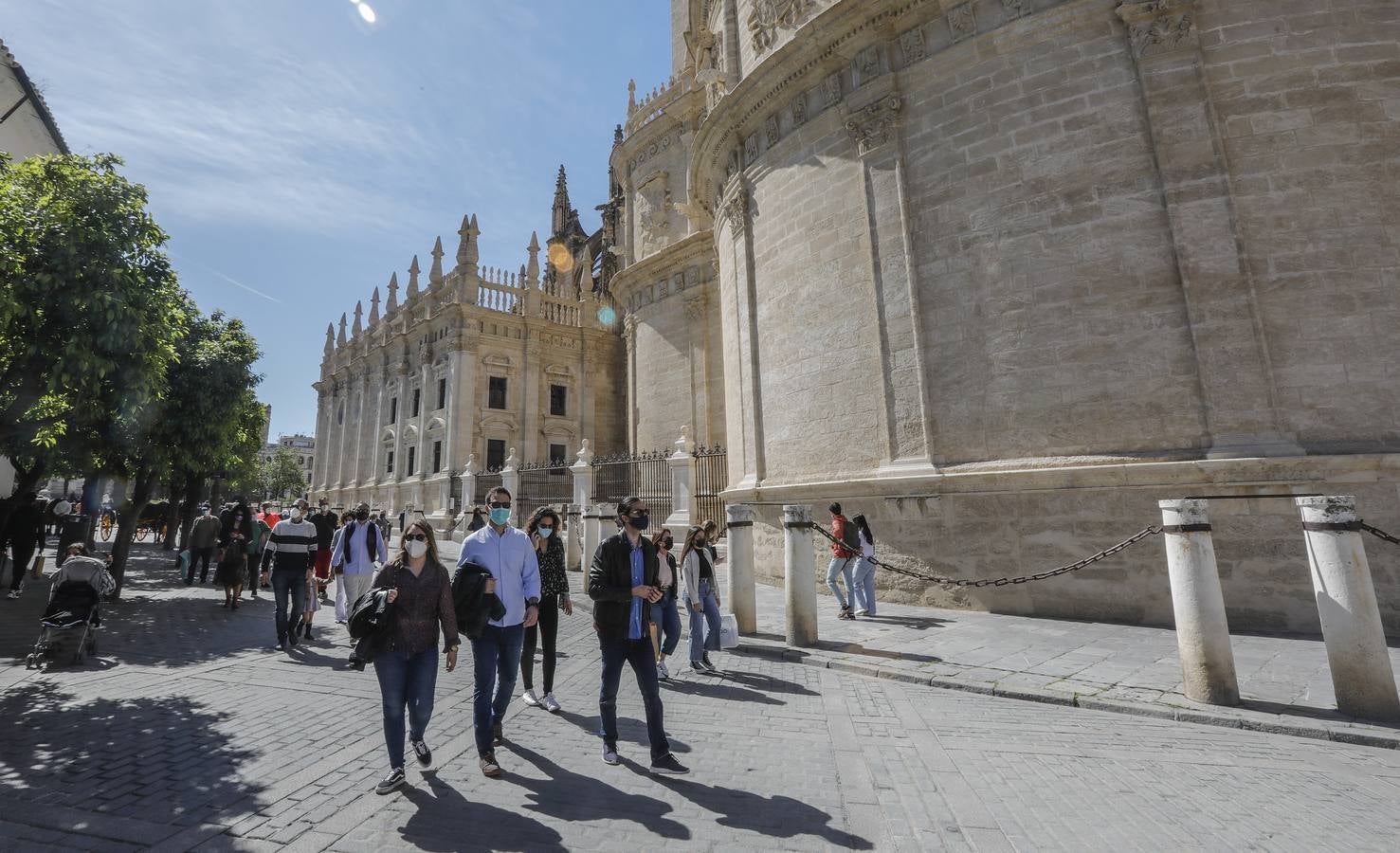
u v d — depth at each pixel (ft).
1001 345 33.88
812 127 43.96
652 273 85.30
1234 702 17.43
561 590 19.71
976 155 35.65
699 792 12.84
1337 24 29.68
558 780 13.53
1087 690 19.11
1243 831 10.94
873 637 27.25
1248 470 27.58
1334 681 16.80
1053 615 31.22
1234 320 28.78
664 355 83.46
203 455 50.21
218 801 12.50
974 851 10.38
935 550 34.94
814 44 42.14
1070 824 11.28
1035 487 31.91
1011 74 35.06
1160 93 31.22
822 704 18.86
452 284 120.06
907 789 12.84
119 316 23.07
